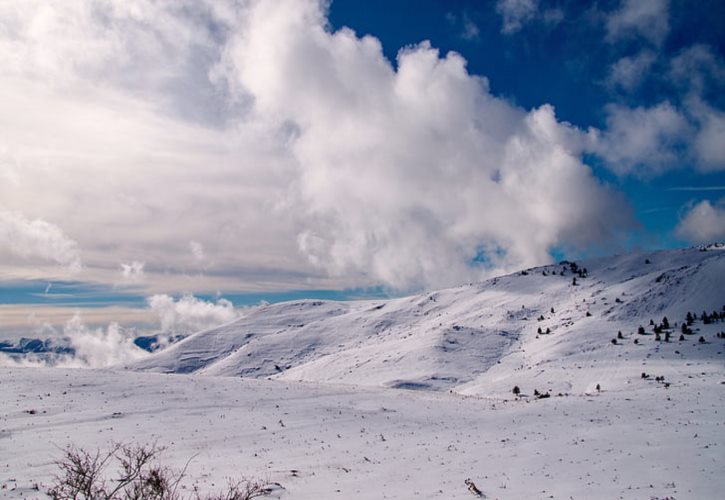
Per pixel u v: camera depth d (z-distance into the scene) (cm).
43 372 4884
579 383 9294
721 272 16788
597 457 2620
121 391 4394
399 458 2850
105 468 2408
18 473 2322
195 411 3953
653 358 10556
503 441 3234
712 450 2595
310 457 2877
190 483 2220
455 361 15512
